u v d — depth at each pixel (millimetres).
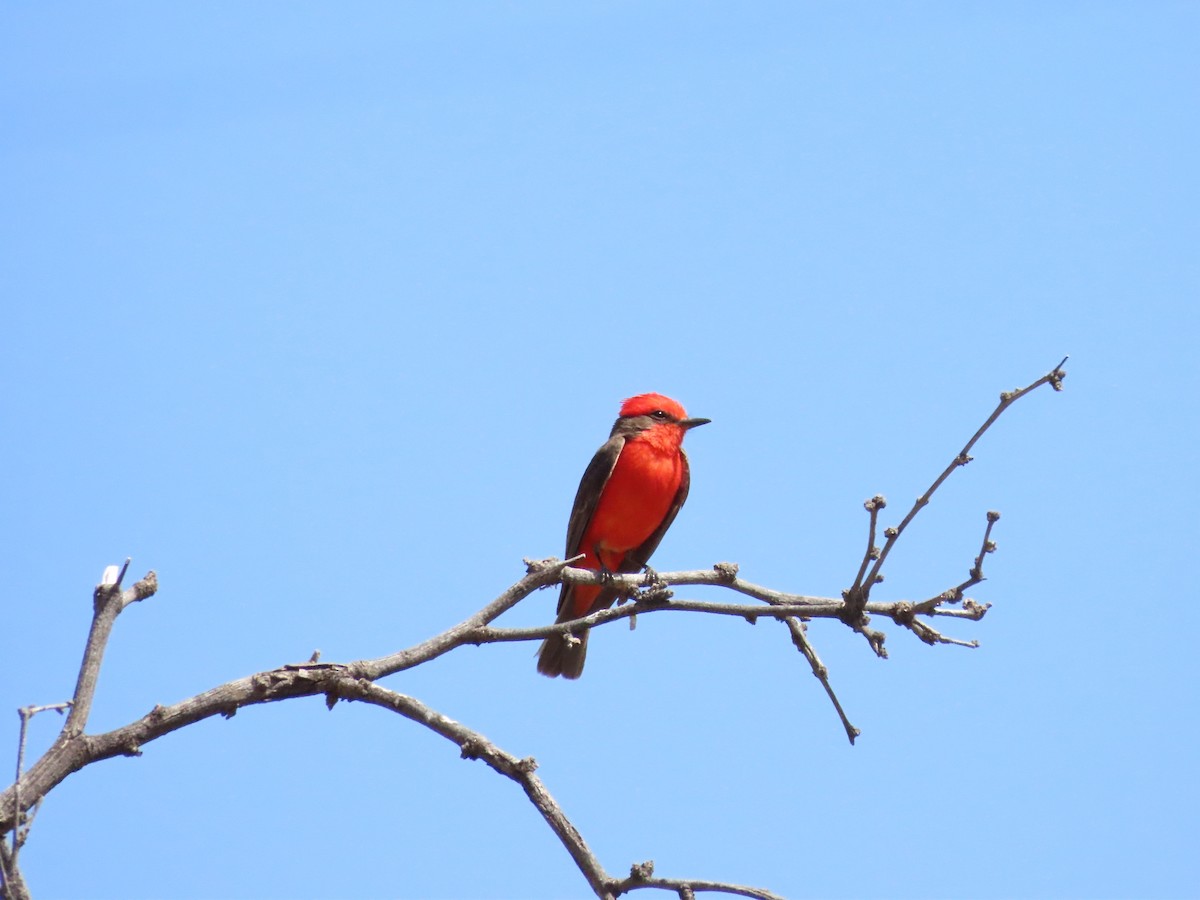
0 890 7820
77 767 9039
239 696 9695
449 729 9656
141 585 9938
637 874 8922
